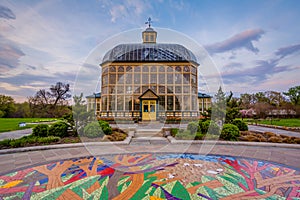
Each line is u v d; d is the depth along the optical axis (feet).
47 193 8.25
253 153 15.92
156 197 7.90
